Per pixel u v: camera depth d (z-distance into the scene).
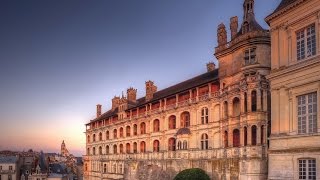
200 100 60.91
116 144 90.06
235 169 48.56
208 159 54.34
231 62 55.09
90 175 103.44
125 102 88.12
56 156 197.25
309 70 31.30
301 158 31.34
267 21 36.81
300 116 32.28
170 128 69.19
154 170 65.50
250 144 46.75
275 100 34.84
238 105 51.91
